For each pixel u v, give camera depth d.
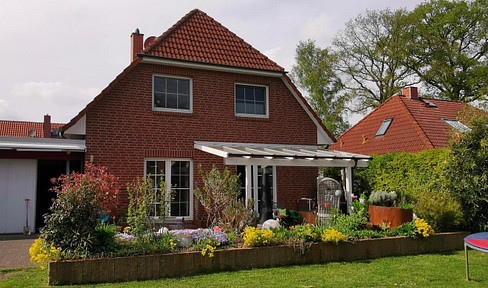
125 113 14.50
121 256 8.56
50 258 8.17
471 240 9.09
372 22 37.62
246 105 17.09
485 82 36.38
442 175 14.08
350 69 39.72
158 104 15.30
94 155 13.88
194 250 9.28
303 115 18.19
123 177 14.21
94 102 13.81
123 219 13.47
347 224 11.89
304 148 18.02
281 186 17.44
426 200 12.99
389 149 23.19
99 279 8.19
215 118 16.12
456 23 37.53
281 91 17.77
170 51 15.55
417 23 36.69
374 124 26.47
